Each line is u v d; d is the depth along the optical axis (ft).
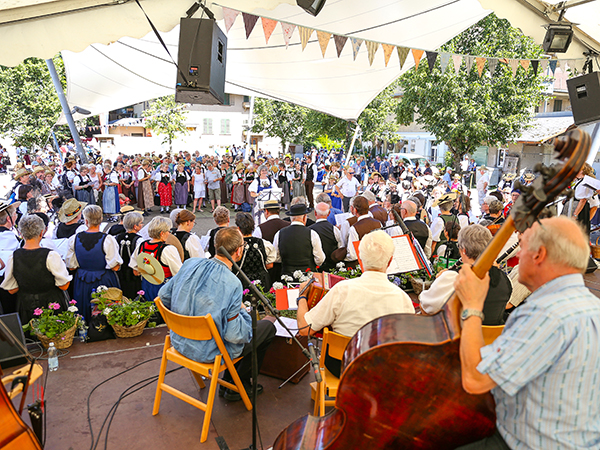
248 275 13.76
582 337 3.74
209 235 15.52
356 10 20.21
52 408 9.30
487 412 4.66
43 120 75.66
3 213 14.02
